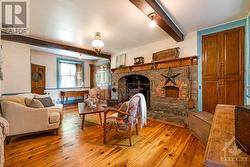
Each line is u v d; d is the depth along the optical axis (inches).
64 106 233.5
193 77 136.3
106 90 267.6
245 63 108.5
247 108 28.8
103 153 81.0
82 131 116.9
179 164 70.2
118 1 84.4
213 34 124.6
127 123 92.1
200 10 96.0
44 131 103.8
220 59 121.0
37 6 90.0
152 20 94.7
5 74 144.7
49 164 69.9
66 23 115.2
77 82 276.5
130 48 197.5
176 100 149.3
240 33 111.1
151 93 172.2
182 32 137.1
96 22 112.7
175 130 118.9
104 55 226.5
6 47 145.4
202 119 93.2
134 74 193.0
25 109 96.6
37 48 196.9
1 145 56.6
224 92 118.8
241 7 93.0
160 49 163.5
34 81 208.7
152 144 92.7
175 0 84.0
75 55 249.9
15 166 67.9
